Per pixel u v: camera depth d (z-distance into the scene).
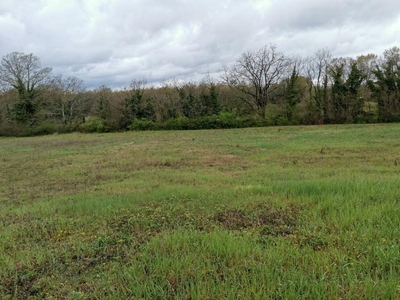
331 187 6.45
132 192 8.01
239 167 11.94
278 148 17.31
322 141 19.94
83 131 43.38
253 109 47.34
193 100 45.19
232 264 3.37
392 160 11.74
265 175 9.59
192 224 4.89
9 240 4.75
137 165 13.48
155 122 43.91
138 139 29.28
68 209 6.45
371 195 5.68
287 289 2.77
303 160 12.78
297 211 5.28
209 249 3.76
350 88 39.91
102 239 4.47
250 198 6.25
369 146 16.14
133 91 46.31
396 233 3.89
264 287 2.82
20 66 43.12
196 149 18.75
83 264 3.78
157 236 4.35
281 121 41.41
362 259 3.30
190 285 3.00
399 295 2.62
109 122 43.50
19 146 26.86
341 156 13.41
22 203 7.64
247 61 51.12
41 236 4.91
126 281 3.19
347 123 39.12
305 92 46.97
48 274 3.57
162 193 7.30
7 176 12.32
